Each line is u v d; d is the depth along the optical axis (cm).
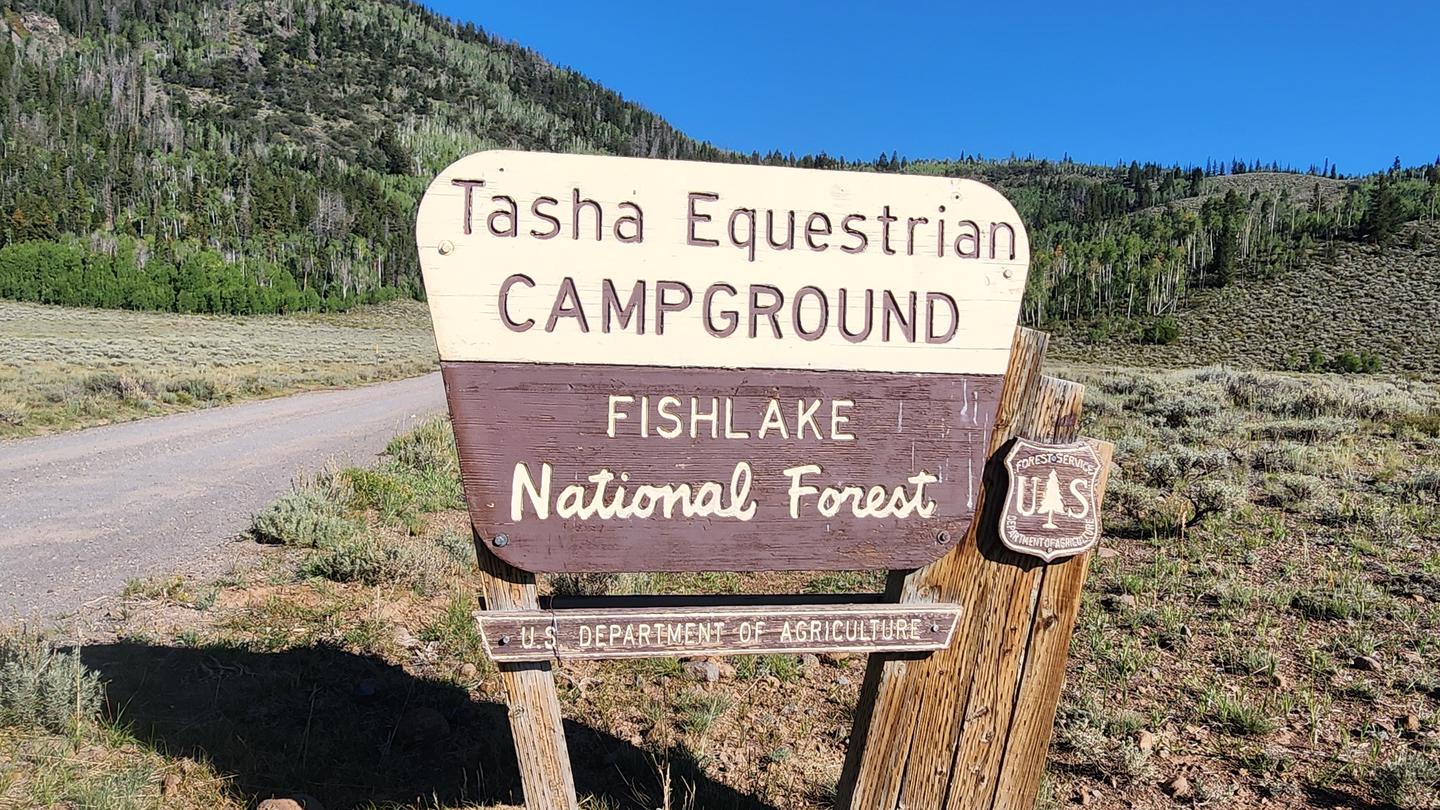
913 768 274
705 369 247
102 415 1558
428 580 563
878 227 255
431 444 1162
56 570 596
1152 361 8156
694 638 247
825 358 253
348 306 11438
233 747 341
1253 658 448
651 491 246
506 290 237
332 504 764
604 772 352
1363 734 377
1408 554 632
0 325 5872
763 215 250
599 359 241
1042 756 279
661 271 244
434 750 363
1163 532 713
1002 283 261
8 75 16850
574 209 240
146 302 9338
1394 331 8094
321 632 474
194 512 802
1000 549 268
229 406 1889
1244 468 958
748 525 251
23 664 355
